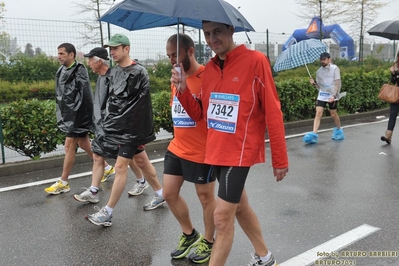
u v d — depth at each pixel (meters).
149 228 4.20
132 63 4.23
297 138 8.88
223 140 2.76
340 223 4.20
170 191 3.39
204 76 2.92
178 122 3.31
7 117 6.48
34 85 10.14
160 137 8.61
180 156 3.30
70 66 5.19
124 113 4.14
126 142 4.16
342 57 19.50
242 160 2.72
